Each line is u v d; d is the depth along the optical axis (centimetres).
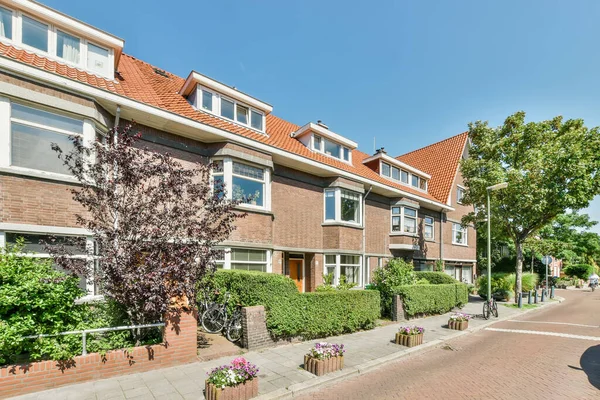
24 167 750
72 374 559
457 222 2500
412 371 723
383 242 1831
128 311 670
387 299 1302
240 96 1259
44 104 766
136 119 972
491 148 1809
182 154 1080
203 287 862
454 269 2462
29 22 854
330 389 613
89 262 638
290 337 870
